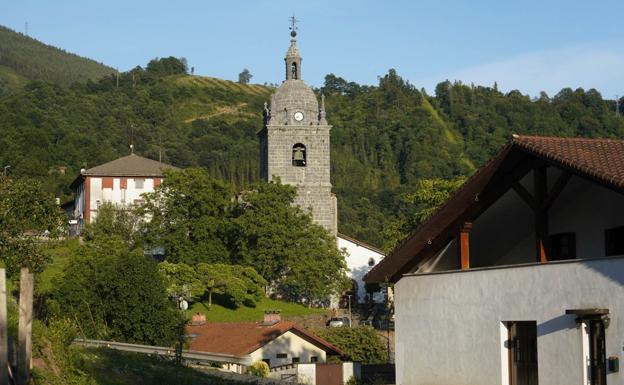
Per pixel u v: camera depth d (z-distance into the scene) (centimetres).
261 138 10825
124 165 12688
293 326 6269
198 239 9644
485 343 3077
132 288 5647
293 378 5278
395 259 3406
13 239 4481
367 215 19862
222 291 8944
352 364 5325
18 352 2316
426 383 3334
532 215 3297
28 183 4631
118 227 9756
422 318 3369
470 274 3158
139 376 3186
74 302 5628
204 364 4703
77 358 2762
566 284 2770
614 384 2584
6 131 17188
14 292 4281
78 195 13188
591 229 3006
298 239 9744
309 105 10475
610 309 2619
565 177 2812
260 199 9762
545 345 2831
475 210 3167
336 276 9775
